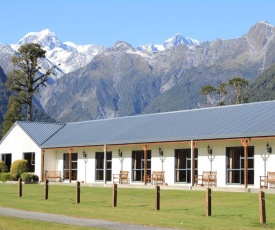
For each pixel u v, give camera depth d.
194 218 20.81
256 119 36.56
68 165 49.00
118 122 48.47
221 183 37.41
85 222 19.39
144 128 43.38
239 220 20.73
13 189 38.84
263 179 35.06
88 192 35.78
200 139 36.94
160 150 41.28
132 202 28.50
